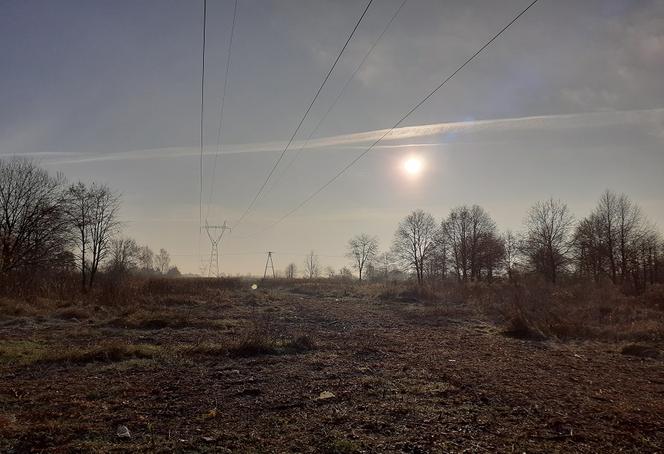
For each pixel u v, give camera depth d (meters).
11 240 37.50
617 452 5.15
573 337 15.22
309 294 38.44
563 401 7.27
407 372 9.27
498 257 63.03
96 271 42.97
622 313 20.34
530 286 30.03
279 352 11.31
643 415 6.57
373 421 6.11
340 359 10.62
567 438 5.56
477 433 5.70
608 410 6.77
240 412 6.50
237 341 12.12
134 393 7.46
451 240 67.19
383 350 11.91
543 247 52.53
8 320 16.53
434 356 11.23
